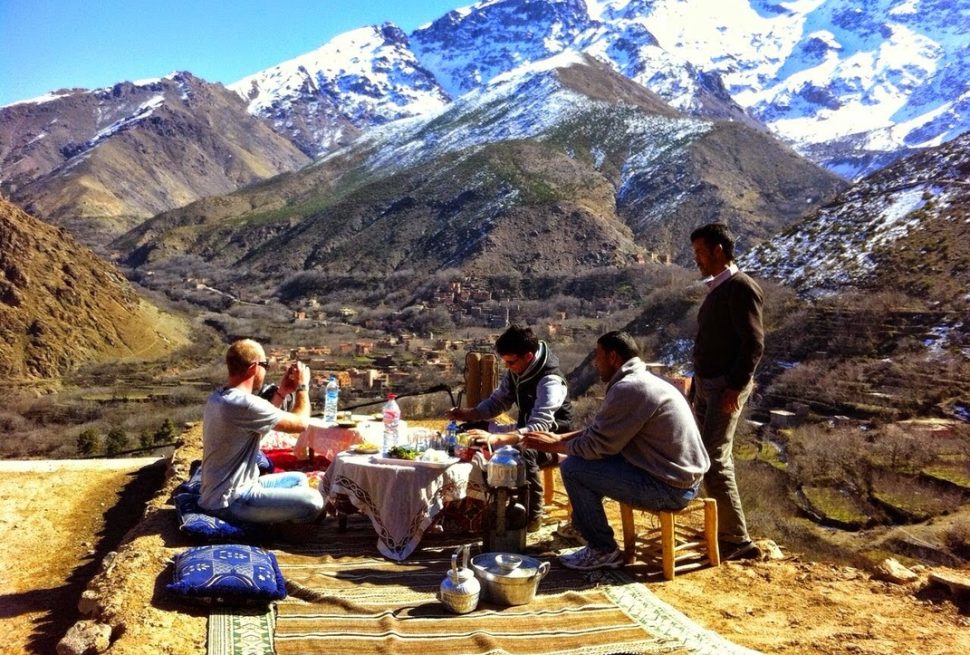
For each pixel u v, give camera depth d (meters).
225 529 5.41
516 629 4.35
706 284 5.68
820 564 5.81
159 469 9.35
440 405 34.62
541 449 5.54
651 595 4.99
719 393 5.61
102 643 4.15
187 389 75.38
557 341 90.25
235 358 5.63
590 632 4.35
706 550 5.79
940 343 51.50
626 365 5.32
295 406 5.93
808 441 39.19
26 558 6.30
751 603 5.03
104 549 6.53
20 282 87.81
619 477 5.26
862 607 5.02
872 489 31.75
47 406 68.19
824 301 62.66
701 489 6.62
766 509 28.12
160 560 5.06
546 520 6.50
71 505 7.82
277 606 4.56
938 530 27.02
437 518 5.93
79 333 87.56
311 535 5.85
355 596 4.70
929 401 44.38
